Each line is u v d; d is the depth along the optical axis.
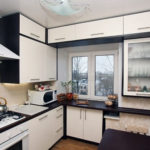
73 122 2.45
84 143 2.41
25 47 1.90
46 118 2.04
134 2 1.52
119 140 1.19
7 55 1.57
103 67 2.82
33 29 2.04
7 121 1.50
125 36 1.85
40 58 2.22
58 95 2.66
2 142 1.33
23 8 1.67
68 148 2.27
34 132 1.79
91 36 2.02
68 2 1.43
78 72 3.09
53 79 2.60
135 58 1.96
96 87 2.90
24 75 1.89
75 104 2.40
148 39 1.85
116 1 1.49
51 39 2.35
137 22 1.76
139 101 2.06
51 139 2.18
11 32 1.85
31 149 1.74
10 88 2.10
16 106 2.16
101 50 2.79
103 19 1.94
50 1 1.42
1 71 1.94
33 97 2.33
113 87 2.73
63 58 2.99
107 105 2.28
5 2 1.53
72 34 2.16
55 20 2.03
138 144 1.12
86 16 1.88
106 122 2.17
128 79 1.97
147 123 1.91
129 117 2.01
